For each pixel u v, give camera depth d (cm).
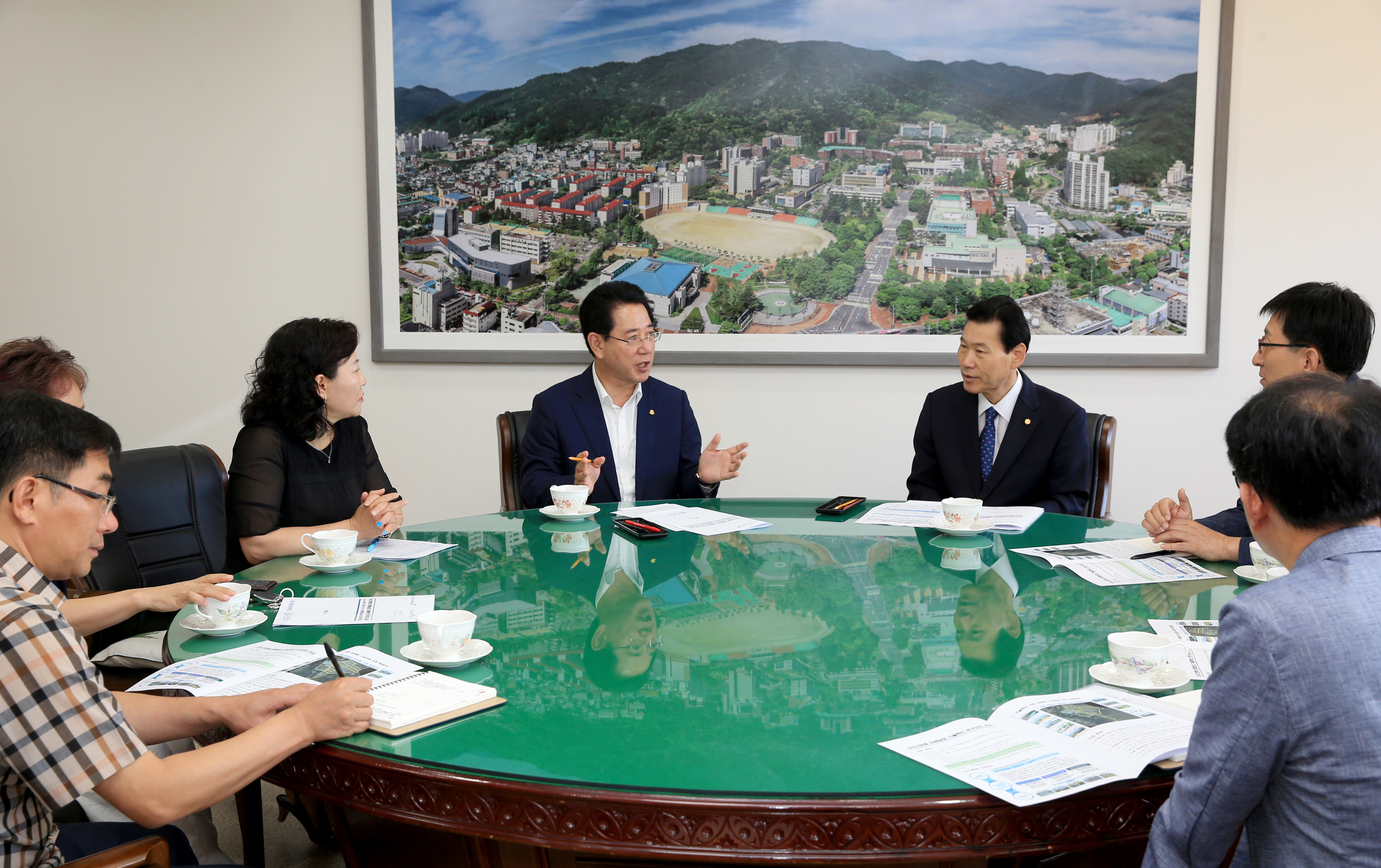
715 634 159
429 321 396
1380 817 92
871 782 108
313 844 236
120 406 404
